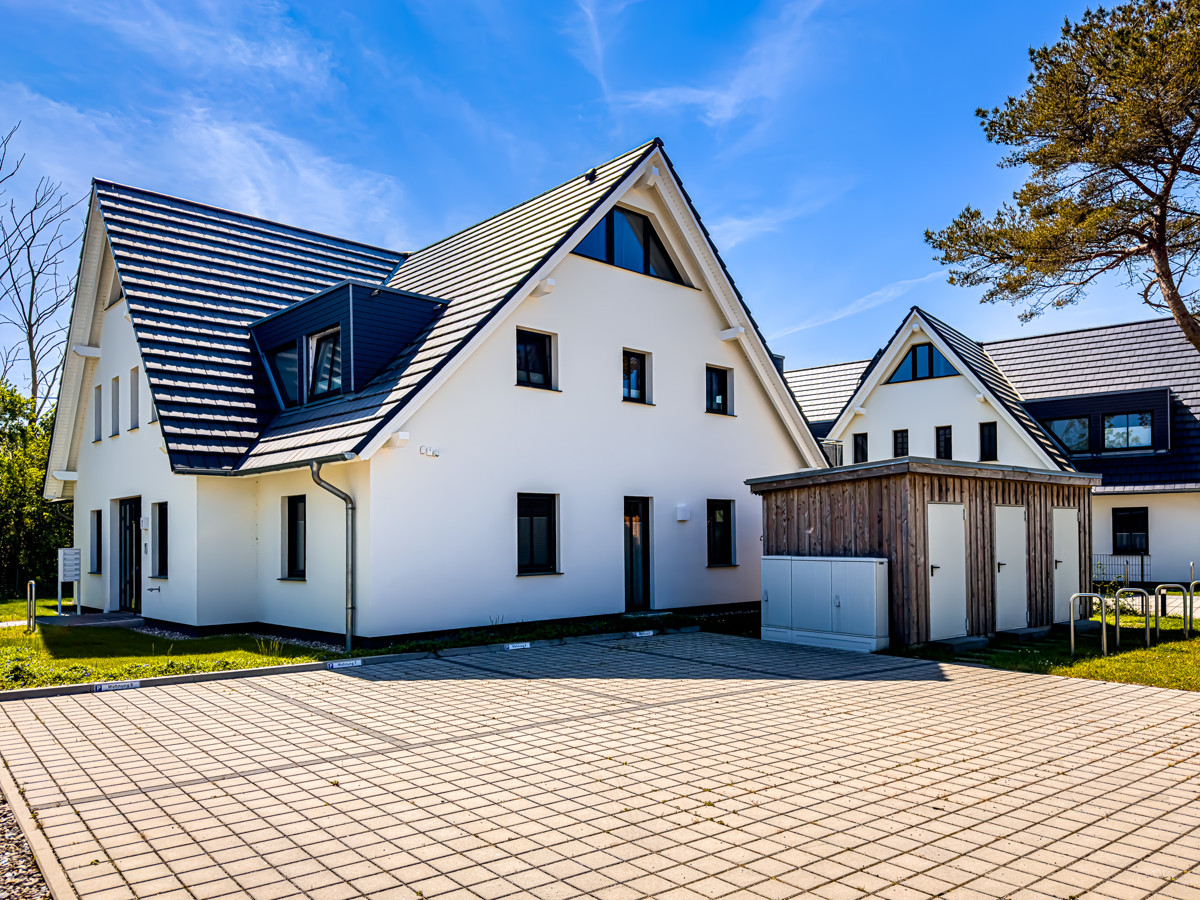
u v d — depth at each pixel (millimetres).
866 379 29156
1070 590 14602
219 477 13945
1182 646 12141
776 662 10953
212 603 13766
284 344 15023
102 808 5273
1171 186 15555
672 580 16422
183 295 15945
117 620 15734
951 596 12383
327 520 12633
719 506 17766
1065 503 14664
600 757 6430
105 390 18469
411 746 6770
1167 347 27281
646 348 16266
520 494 13977
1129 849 4594
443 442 12742
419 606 12328
